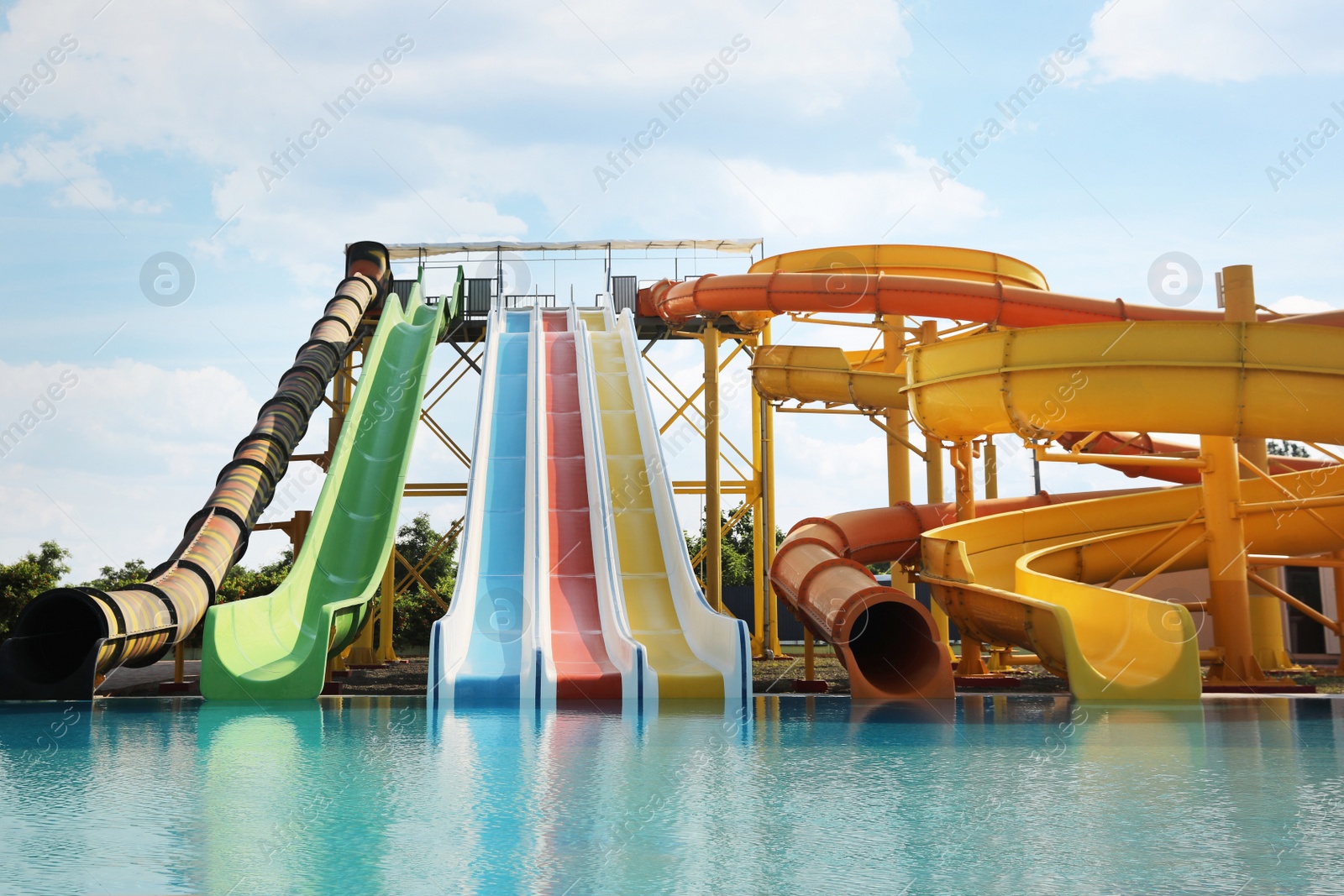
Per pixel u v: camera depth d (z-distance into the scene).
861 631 19.28
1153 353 16.42
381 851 5.52
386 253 34.88
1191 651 15.77
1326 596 33.31
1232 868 5.14
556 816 6.50
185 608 17.50
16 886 4.79
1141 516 21.14
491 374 26.56
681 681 16.36
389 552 20.22
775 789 7.59
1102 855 5.44
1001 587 20.61
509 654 17.44
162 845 5.66
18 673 15.68
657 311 30.78
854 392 25.38
